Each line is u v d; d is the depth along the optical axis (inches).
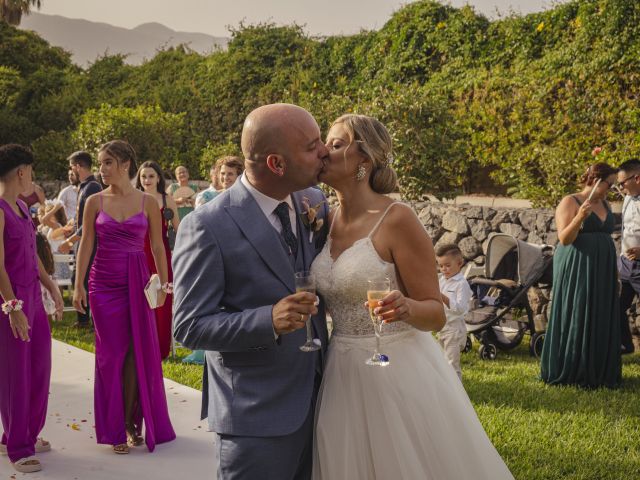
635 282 271.3
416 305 110.5
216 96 737.0
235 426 109.3
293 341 111.3
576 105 427.2
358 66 635.5
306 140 110.0
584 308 236.4
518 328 315.9
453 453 116.3
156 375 185.8
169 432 189.0
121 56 989.2
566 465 167.6
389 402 115.6
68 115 925.2
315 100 478.6
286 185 112.3
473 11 539.5
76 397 228.4
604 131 417.7
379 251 117.3
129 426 186.2
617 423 196.5
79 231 319.0
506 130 467.5
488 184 530.0
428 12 567.8
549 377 243.3
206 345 105.7
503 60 513.3
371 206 119.7
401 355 118.7
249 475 109.3
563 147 431.8
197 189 604.7
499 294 296.0
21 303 163.6
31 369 173.2
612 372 237.6
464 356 293.4
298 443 112.9
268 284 110.0
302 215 120.3
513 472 163.3
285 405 110.0
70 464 173.8
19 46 1121.4
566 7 476.7
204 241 108.3
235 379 110.8
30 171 172.4
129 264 180.5
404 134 403.2
